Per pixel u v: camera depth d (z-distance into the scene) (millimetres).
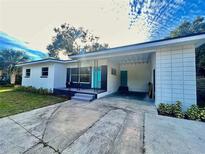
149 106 5605
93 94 7398
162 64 5434
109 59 8922
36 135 2822
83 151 2213
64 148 2305
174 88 5121
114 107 5457
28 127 3285
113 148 2305
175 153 2133
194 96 4719
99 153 2152
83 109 5160
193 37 4305
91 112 4719
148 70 10828
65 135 2832
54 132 2986
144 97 8062
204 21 10938
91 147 2342
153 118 4062
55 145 2406
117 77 11211
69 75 10852
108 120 3838
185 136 2781
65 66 11008
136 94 9477
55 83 9836
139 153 2141
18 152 2160
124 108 5277
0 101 6551
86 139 2650
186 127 3324
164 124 3539
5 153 2129
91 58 8375
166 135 2830
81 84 10078
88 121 3754
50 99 7402
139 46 5547
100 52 6941
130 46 5840
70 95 8383
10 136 2764
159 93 5457
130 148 2299
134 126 3365
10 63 19672
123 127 3299
